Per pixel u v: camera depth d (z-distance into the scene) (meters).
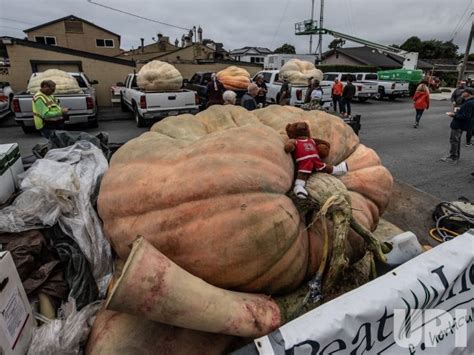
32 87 10.69
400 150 8.80
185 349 1.81
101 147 3.89
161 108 11.16
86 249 2.30
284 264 1.89
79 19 33.09
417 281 1.96
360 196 2.62
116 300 1.38
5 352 1.58
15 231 2.25
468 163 7.59
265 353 1.53
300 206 2.11
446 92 31.69
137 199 1.95
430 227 3.77
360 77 25.17
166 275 1.49
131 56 34.62
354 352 1.75
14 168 2.94
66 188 2.43
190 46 29.17
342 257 2.00
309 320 1.65
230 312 1.59
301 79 15.66
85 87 13.12
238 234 1.75
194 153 1.96
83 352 1.95
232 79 14.28
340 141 2.72
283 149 2.17
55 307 2.14
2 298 1.60
